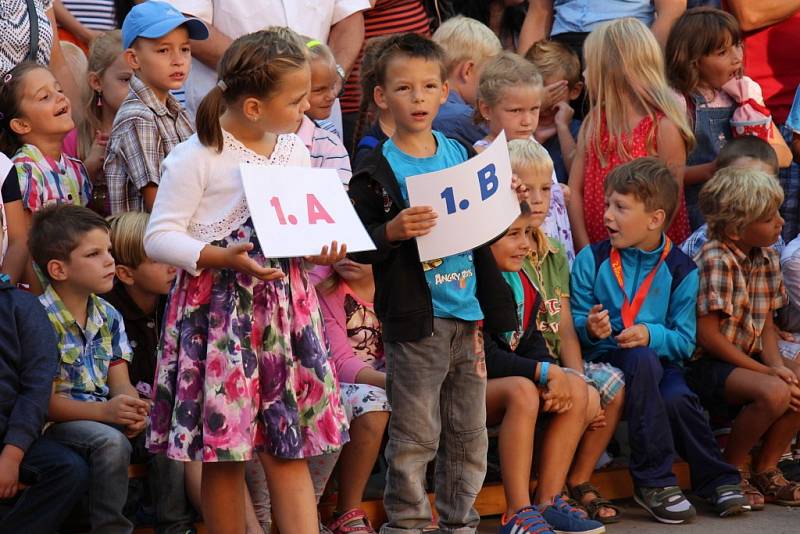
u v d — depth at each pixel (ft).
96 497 46.34
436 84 46.39
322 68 61.67
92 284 48.67
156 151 56.54
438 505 49.19
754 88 73.10
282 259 41.47
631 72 67.05
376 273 46.26
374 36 75.15
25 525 45.01
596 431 57.26
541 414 55.88
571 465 57.62
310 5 69.56
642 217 59.77
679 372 60.08
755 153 67.67
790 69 77.56
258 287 40.78
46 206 50.06
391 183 45.75
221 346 40.19
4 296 46.39
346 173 61.11
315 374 41.34
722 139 73.05
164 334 41.24
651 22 77.05
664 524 56.44
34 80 55.62
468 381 47.88
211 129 40.42
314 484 50.39
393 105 46.32
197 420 40.19
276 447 40.52
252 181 39.93
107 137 61.21
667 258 61.26
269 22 68.18
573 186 68.64
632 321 59.82
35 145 56.03
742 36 77.56
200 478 48.85
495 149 45.68
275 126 40.91
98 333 50.21
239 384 39.96
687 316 60.59
